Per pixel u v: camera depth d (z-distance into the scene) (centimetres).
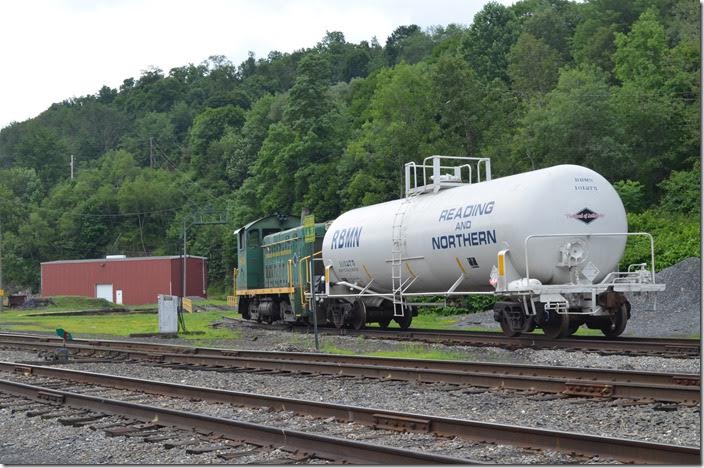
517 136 5747
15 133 18188
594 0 8725
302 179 8394
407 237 2408
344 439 836
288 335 2694
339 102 10494
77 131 17688
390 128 6147
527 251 1977
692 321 2433
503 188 2084
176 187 12612
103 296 8519
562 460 788
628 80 6209
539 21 9450
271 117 12019
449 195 2320
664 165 5641
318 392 1347
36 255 11862
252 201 9644
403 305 2573
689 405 1055
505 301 2138
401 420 960
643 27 6425
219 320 4056
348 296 2759
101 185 12975
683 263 2891
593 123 5428
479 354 1908
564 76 5834
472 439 890
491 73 9112
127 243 11906
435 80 5922
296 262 3056
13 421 1176
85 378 1577
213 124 13838
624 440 771
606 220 2028
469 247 2152
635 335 2400
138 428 1045
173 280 8269
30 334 3142
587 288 1966
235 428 961
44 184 14950
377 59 16250
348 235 2747
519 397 1202
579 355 1756
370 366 1500
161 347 2211
